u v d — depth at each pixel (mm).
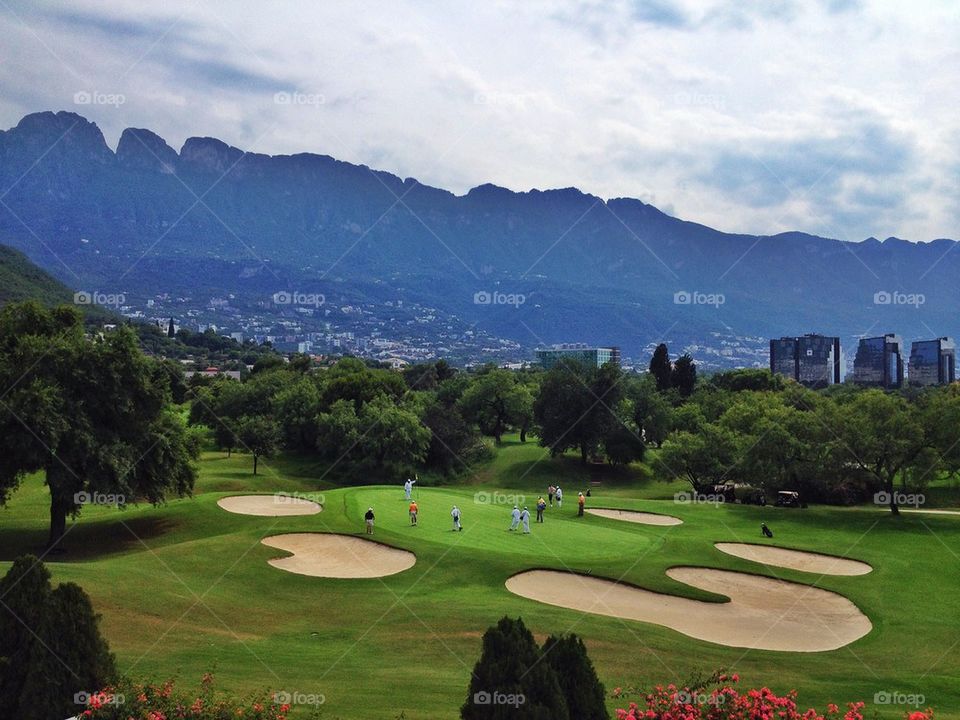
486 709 15039
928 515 68875
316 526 50312
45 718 16328
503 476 106000
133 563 38562
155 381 55281
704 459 84812
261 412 118438
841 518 66875
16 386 48500
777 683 26438
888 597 40781
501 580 40000
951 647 32594
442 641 29828
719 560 46875
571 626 31891
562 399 109688
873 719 22828
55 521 50812
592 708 15758
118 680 17578
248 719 16656
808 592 41562
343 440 100000
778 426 80312
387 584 38531
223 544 44156
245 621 31781
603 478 105812
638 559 45281
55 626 17000
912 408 77000
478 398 129250
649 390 115688
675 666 27625
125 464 50156
